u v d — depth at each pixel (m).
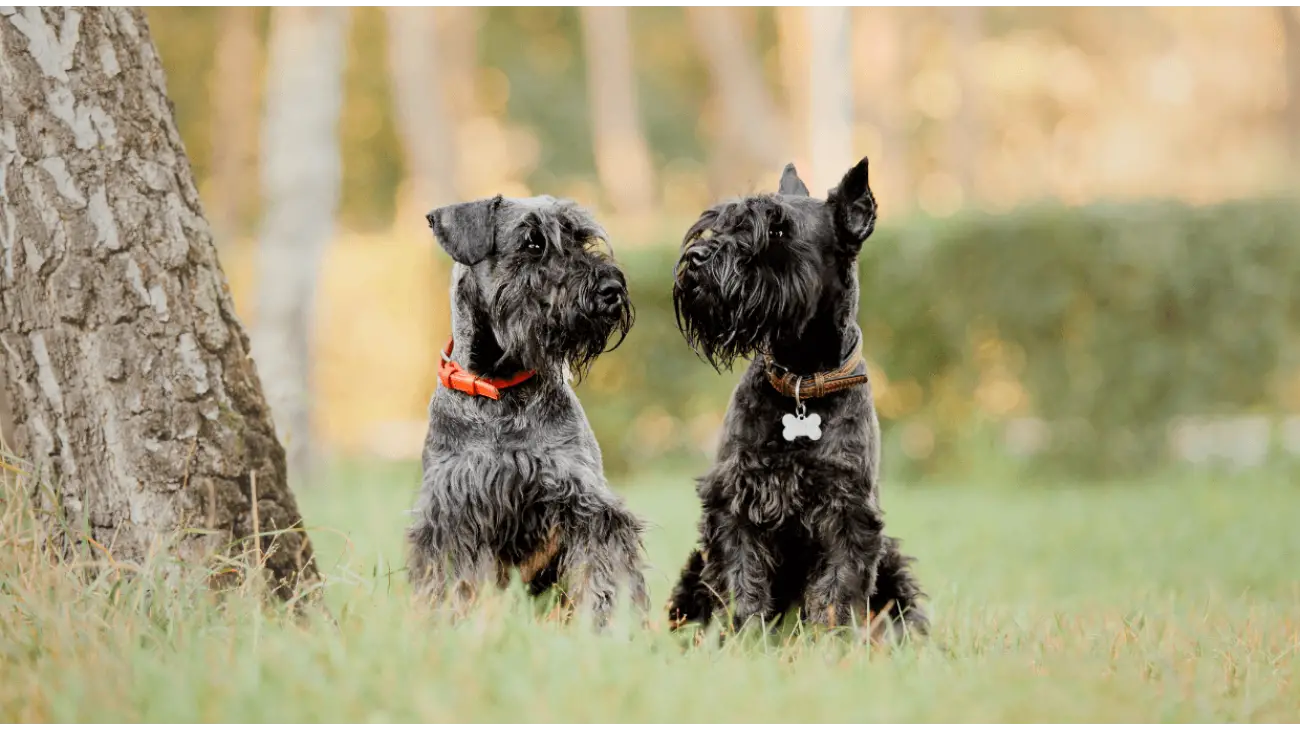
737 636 6.33
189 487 6.48
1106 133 45.09
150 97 6.71
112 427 6.39
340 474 18.95
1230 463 17.89
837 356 6.93
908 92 40.28
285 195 19.22
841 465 6.77
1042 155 45.06
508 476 6.64
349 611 5.98
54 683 4.81
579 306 6.93
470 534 6.66
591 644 5.22
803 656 5.89
